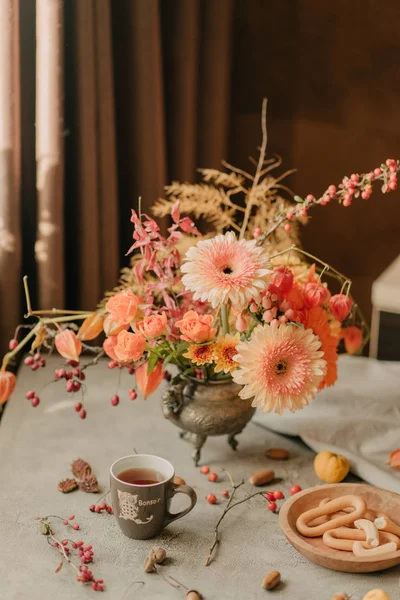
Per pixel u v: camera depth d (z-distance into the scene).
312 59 2.14
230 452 1.24
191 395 1.15
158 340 1.09
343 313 1.11
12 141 1.53
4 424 1.31
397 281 1.73
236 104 2.16
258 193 1.59
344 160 2.22
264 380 1.02
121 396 1.44
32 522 1.04
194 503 1.00
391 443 1.20
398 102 2.19
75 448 1.24
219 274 1.02
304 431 1.24
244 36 2.11
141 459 1.05
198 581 0.92
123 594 0.89
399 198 2.25
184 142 1.91
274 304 1.07
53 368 1.57
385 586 0.92
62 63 1.57
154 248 1.14
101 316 1.15
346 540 0.96
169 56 1.87
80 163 1.68
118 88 1.81
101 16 1.64
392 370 1.47
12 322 1.60
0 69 1.49
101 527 1.03
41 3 1.53
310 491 1.05
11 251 1.57
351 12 2.12
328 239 2.28
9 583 0.91
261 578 0.93
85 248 1.71
